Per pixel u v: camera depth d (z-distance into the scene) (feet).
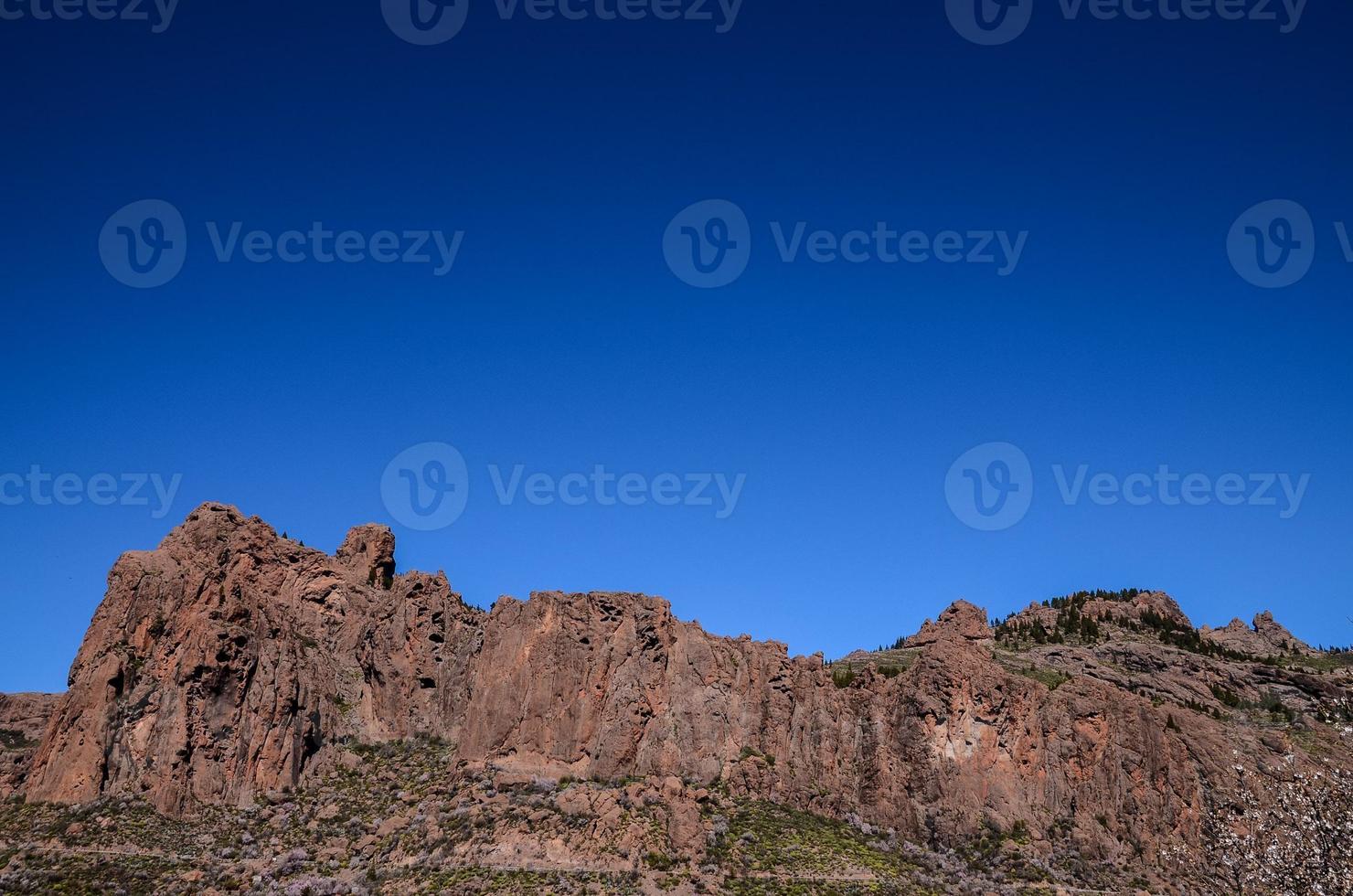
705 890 391.86
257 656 483.92
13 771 461.78
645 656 492.13
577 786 447.83
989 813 468.75
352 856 418.92
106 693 458.50
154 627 479.82
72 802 436.76
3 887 382.01
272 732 469.98
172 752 447.83
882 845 447.83
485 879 391.86
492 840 412.98
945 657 501.56
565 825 420.77
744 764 472.85
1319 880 472.03
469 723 484.74
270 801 455.22
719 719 487.61
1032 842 461.78
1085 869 453.17
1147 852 471.21
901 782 476.95
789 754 485.15
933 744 482.28
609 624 500.33
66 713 458.50
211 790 449.48
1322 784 525.34
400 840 424.05
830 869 418.51
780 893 396.98
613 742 468.75
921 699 491.72
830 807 468.75
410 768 481.46
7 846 408.26
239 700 469.98
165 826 429.38
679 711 485.97
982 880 433.07
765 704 496.23
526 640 496.64
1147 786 491.72
